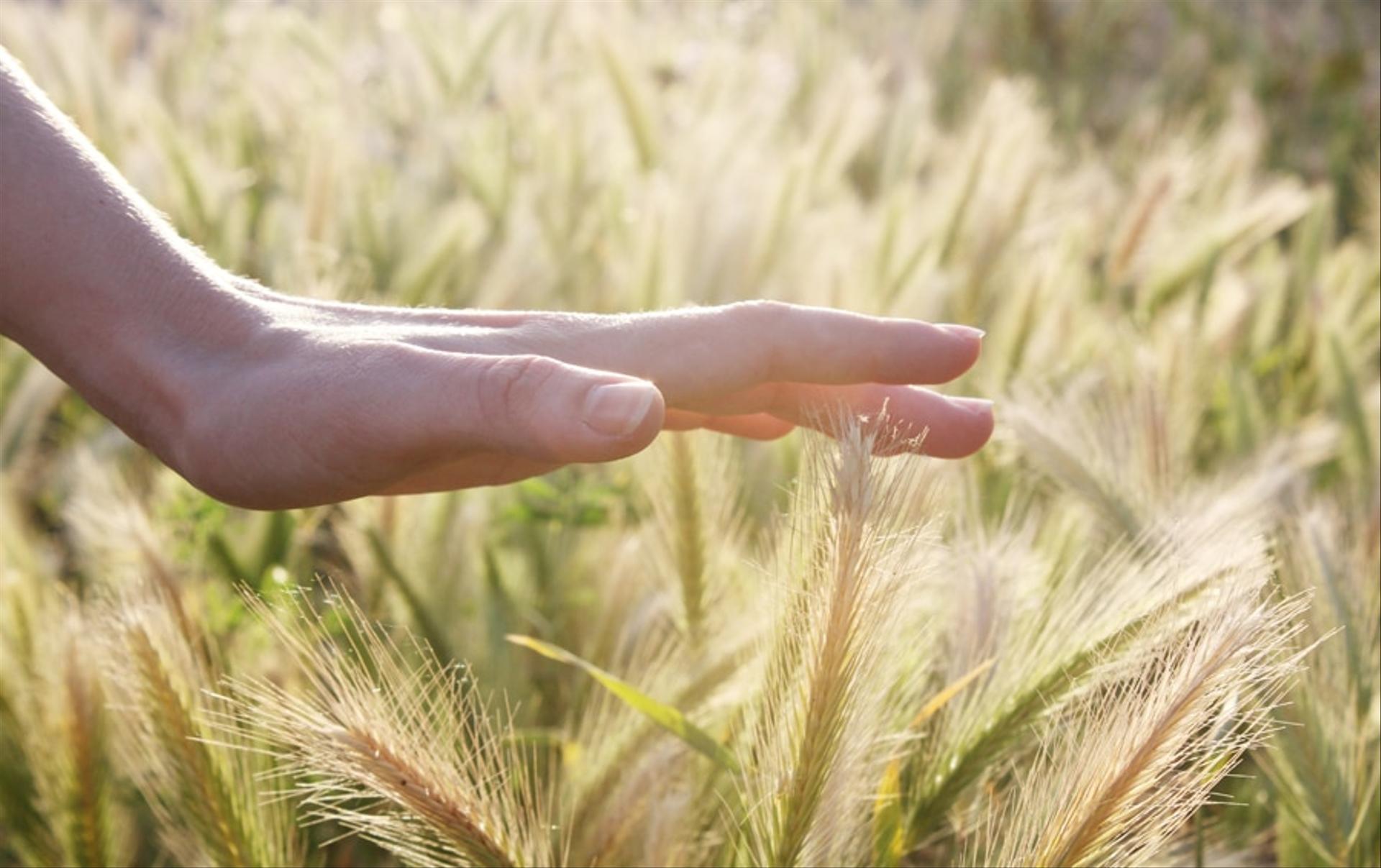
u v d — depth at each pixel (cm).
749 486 95
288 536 94
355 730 60
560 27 279
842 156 189
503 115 221
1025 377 113
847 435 57
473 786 63
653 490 76
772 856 61
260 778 68
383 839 66
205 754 67
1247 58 297
